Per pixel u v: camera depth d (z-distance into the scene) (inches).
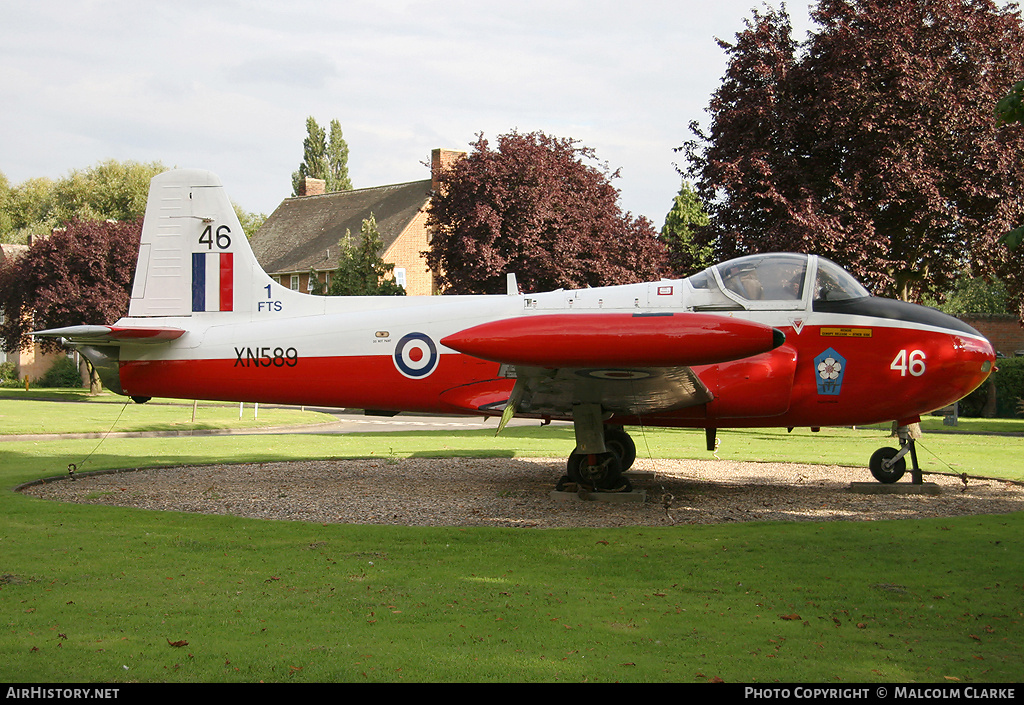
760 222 625.3
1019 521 289.0
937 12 581.3
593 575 217.8
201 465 472.4
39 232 2468.0
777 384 340.8
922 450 542.3
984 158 565.9
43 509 312.5
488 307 378.3
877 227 612.1
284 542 257.6
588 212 1060.5
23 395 1512.1
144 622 175.8
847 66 569.0
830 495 363.3
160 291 404.2
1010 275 669.9
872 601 193.8
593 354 278.2
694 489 382.6
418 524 299.1
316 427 890.1
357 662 153.7
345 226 1760.6
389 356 381.1
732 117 622.5
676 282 366.6
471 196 1023.6
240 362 393.7
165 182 405.1
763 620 179.8
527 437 669.3
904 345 343.6
